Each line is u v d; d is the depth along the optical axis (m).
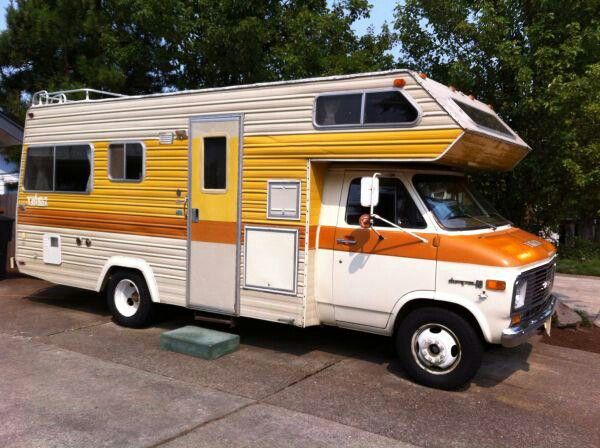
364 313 5.71
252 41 10.09
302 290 5.84
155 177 6.91
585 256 14.34
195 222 6.59
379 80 5.41
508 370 6.05
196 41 10.52
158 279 6.95
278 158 5.98
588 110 6.94
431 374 5.36
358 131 5.49
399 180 5.61
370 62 10.22
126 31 12.00
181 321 7.68
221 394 5.08
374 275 5.59
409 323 5.44
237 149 6.25
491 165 6.09
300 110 5.84
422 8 7.96
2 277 10.60
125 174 7.19
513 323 5.07
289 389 5.26
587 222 18.62
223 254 6.39
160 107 6.85
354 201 5.79
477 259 5.09
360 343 6.81
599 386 5.66
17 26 12.73
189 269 6.66
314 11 11.18
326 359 6.19
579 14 7.28
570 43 7.09
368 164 5.75
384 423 4.57
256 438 4.23
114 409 4.70
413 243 5.40
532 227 8.08
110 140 7.30
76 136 7.67
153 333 7.08
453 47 7.92
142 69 12.50
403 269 5.44
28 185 8.23
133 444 4.09
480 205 6.25
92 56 12.70
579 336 7.52
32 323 7.46
